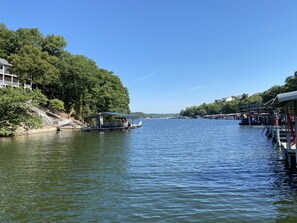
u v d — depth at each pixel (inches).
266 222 326.6
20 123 1759.4
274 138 1210.6
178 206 386.0
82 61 2893.7
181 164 708.7
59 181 534.3
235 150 989.2
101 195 442.0
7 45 3046.3
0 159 795.4
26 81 2615.7
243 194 437.1
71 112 2896.2
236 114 6609.3
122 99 3506.4
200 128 2851.9
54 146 1136.2
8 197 435.2
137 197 429.1
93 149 1038.4
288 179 530.9
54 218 350.9
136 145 1190.3
